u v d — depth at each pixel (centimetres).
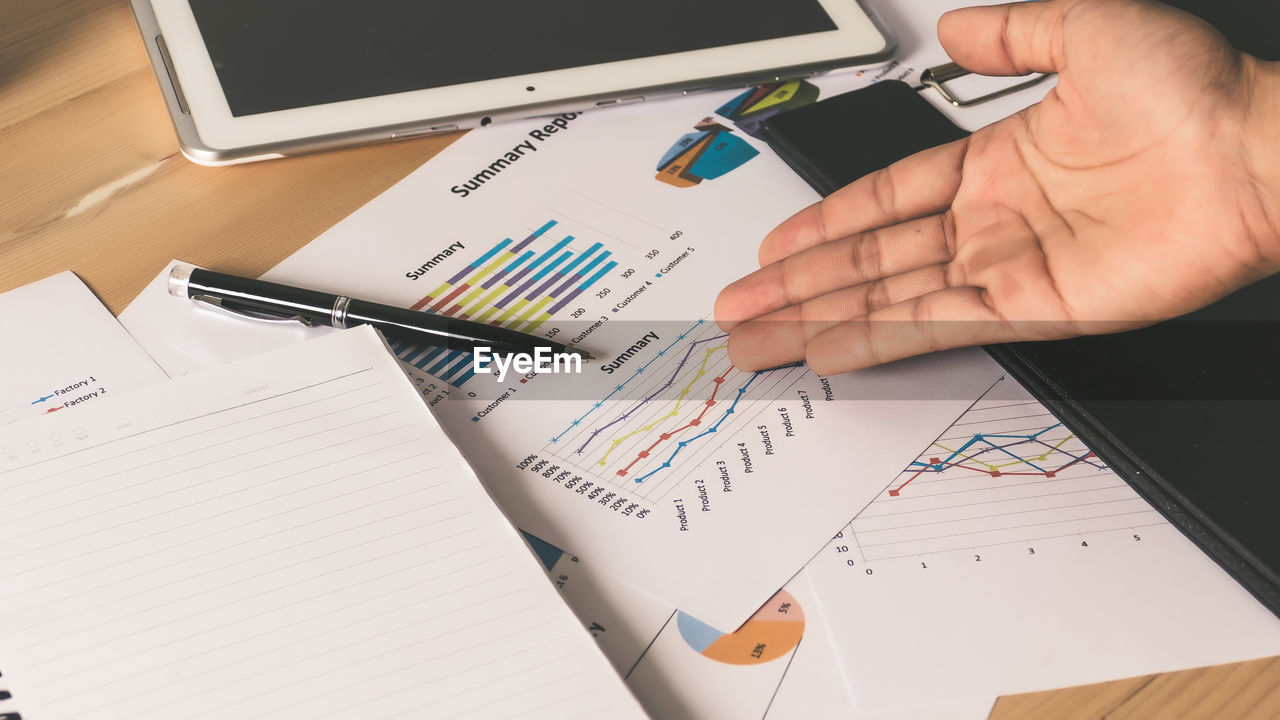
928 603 38
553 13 61
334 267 51
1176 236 43
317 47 58
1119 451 42
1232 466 41
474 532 39
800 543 40
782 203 55
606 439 44
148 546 39
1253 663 36
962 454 43
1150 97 43
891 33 62
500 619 37
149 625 37
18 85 60
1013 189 49
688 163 57
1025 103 59
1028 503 41
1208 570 39
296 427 43
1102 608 38
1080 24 46
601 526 41
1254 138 42
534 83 58
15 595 37
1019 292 45
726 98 61
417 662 36
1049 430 44
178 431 42
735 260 52
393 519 40
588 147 58
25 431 42
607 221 54
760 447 44
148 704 35
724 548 40
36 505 40
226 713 34
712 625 38
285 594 37
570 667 35
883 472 43
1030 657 36
